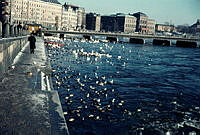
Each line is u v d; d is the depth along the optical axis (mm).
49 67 15742
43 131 5137
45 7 169250
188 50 90938
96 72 25750
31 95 8055
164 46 114250
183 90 19484
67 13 193125
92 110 12055
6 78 11055
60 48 55500
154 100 15469
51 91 8820
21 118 5824
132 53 60000
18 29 27984
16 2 144375
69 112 11492
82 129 9664
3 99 7367
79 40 109312
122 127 10203
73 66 28672
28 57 21047
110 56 46406
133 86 19734
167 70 32562
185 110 13555
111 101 14180
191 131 10227
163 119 11641
